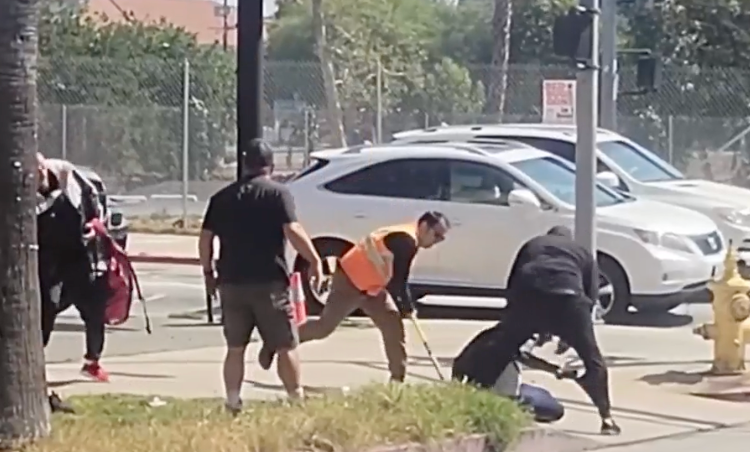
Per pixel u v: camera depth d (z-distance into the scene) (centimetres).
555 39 1496
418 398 1053
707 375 1430
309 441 950
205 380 1366
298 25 6353
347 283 1241
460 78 3928
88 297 1320
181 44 3803
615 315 1789
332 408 1020
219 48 3959
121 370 1427
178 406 1101
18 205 898
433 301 2019
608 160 2077
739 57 3806
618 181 2052
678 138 3050
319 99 3372
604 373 1148
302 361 1488
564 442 1108
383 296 1244
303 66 3341
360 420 988
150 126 3278
